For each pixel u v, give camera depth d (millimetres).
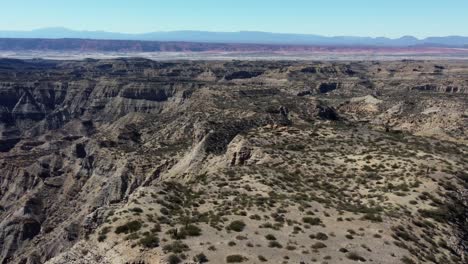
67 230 92312
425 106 130625
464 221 44188
